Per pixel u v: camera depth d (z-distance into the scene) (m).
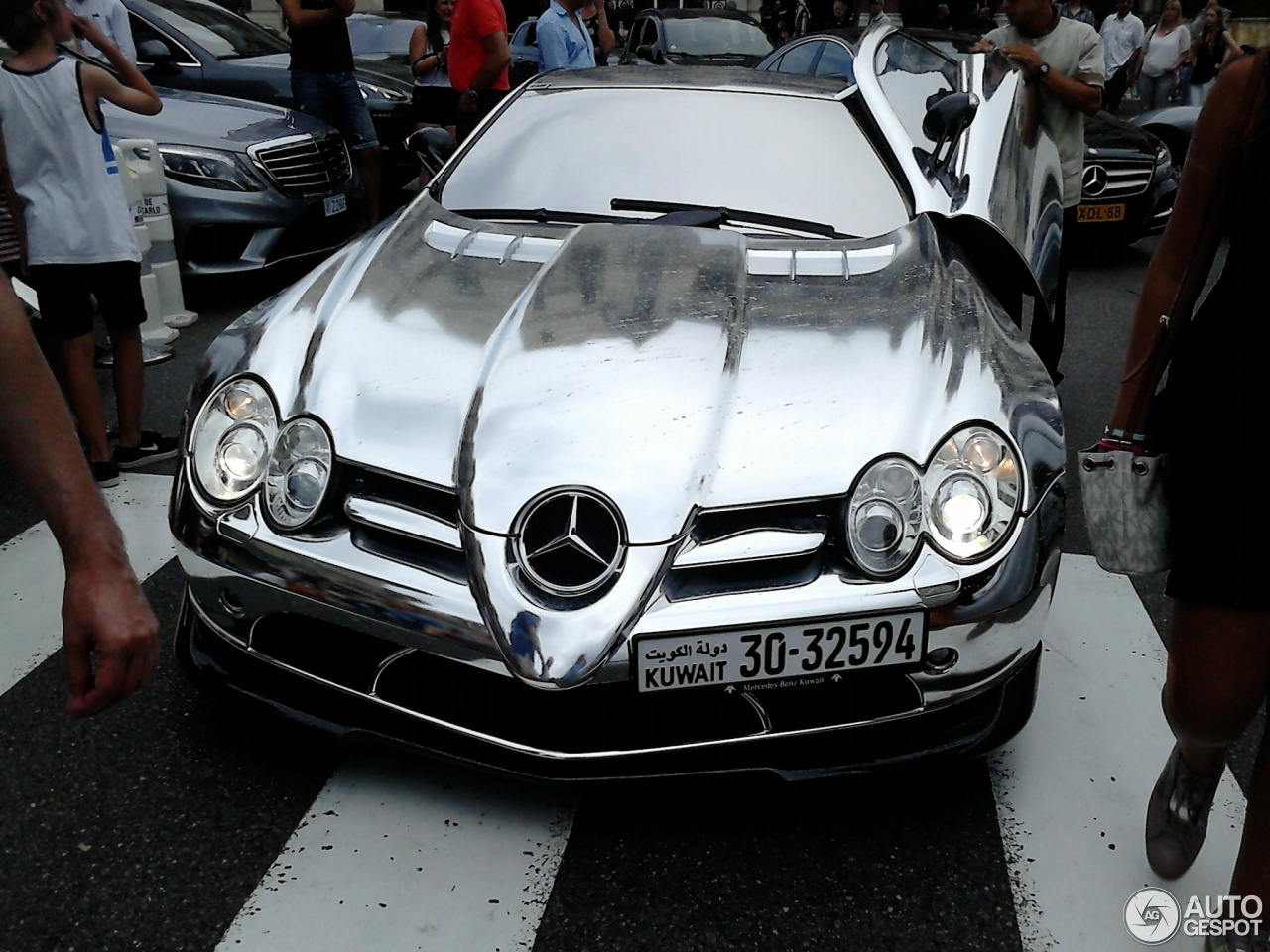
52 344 3.88
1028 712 2.23
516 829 2.24
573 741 2.13
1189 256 1.69
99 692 1.08
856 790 2.35
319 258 6.84
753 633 2.01
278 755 2.47
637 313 2.52
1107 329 5.94
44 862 2.16
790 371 2.31
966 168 3.27
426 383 2.35
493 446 2.16
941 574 2.05
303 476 2.23
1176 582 1.70
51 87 3.62
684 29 13.05
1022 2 4.37
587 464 2.11
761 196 3.20
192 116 6.32
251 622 2.26
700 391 2.25
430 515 2.15
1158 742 2.53
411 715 2.19
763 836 2.21
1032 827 2.25
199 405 2.42
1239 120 1.59
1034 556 2.12
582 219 3.19
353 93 7.59
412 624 2.09
